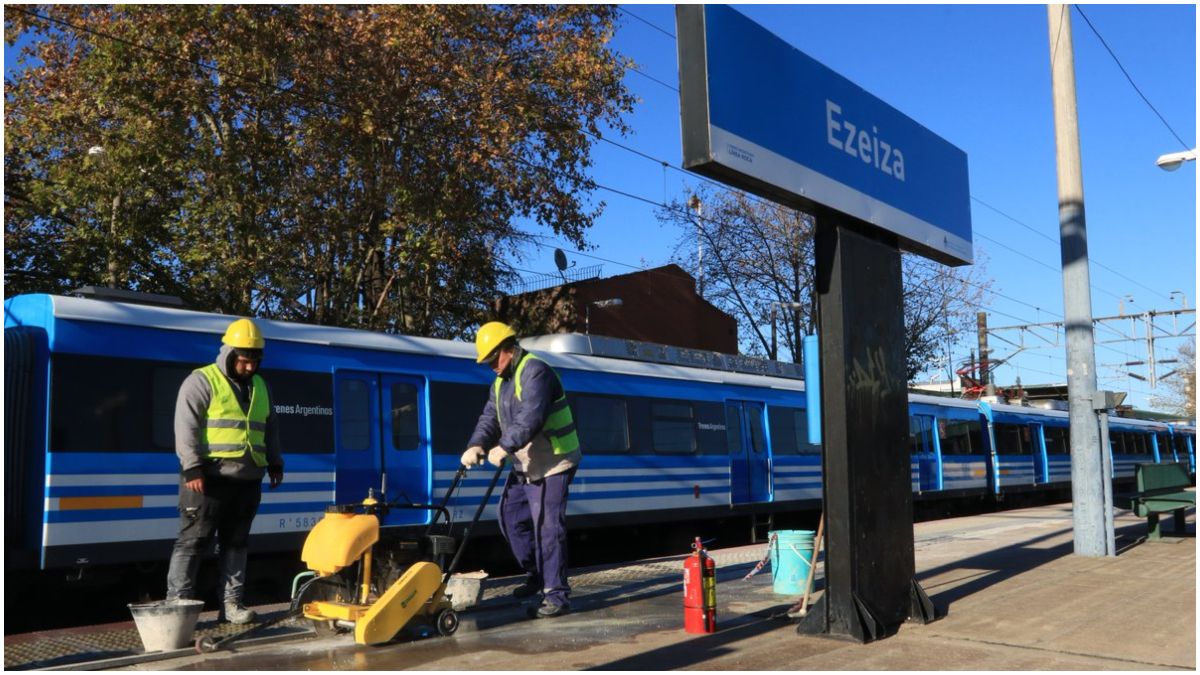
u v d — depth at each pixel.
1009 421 27.28
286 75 19.23
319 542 6.30
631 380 15.09
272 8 18.17
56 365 8.66
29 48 20.56
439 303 24.41
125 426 9.04
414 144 19.80
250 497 6.88
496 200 21.33
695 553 6.79
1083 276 11.29
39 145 20.17
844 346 6.63
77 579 8.69
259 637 6.35
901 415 7.24
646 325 34.22
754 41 6.18
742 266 34.91
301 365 10.68
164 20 17.36
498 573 13.32
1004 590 8.41
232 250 19.22
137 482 9.04
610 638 6.45
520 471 7.53
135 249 19.25
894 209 7.51
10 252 20.02
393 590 6.18
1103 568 9.85
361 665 5.62
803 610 7.29
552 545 7.29
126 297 9.66
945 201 8.44
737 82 5.97
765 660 5.76
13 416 8.48
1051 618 7.08
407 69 19.84
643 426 15.01
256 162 19.27
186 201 19.09
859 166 7.12
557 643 6.27
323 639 6.45
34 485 8.51
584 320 31.94
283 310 21.38
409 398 11.84
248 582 10.60
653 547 17.14
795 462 18.16
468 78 19.69
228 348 6.73
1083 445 11.02
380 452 11.30
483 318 25.22
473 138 19.95
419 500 11.67
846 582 6.45
